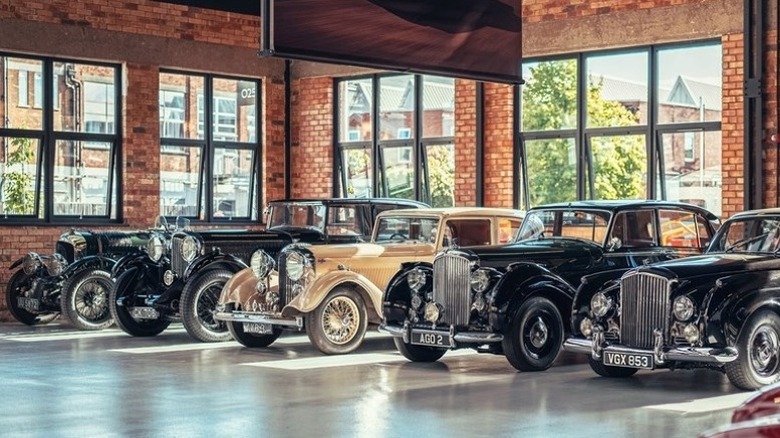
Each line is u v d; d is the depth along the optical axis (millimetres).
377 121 18141
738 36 14281
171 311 12969
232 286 12234
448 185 17344
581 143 15883
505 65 14008
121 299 13297
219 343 12688
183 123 17844
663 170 15234
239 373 10031
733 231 10047
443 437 6938
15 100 16062
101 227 16734
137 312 13164
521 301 10008
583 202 11312
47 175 16312
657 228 11086
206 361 10945
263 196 18625
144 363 10797
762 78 14094
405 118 17828
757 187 14109
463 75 13539
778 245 9688
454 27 13422
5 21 15742
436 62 13266
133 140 16969
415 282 10641
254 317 11773
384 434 7043
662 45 15164
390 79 18000
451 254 10328
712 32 14508
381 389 9023
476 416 7707
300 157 18828
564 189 16141
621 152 15586
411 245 12133
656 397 8617
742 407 4789
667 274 8922
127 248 14977
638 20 15164
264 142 18625
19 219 16109
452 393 8805
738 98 14289
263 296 12102
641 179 15414
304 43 12133
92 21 16547
